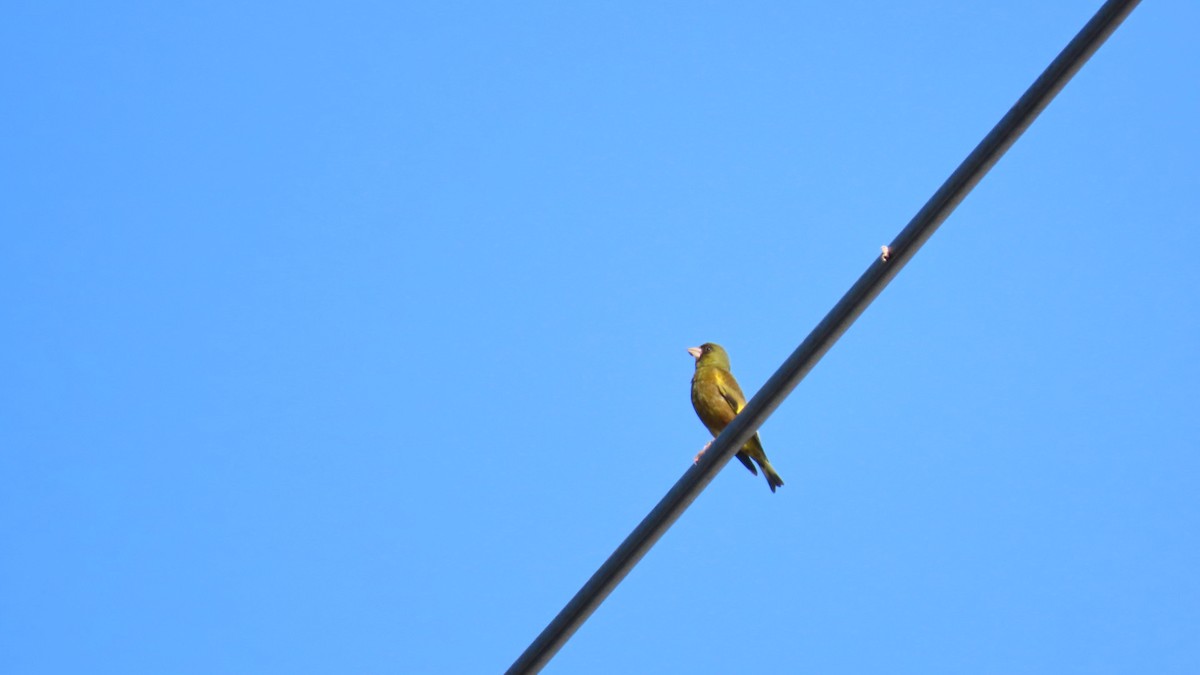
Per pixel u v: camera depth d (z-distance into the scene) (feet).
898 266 34.37
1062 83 31.68
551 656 38.01
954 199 33.37
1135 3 30.50
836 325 35.17
